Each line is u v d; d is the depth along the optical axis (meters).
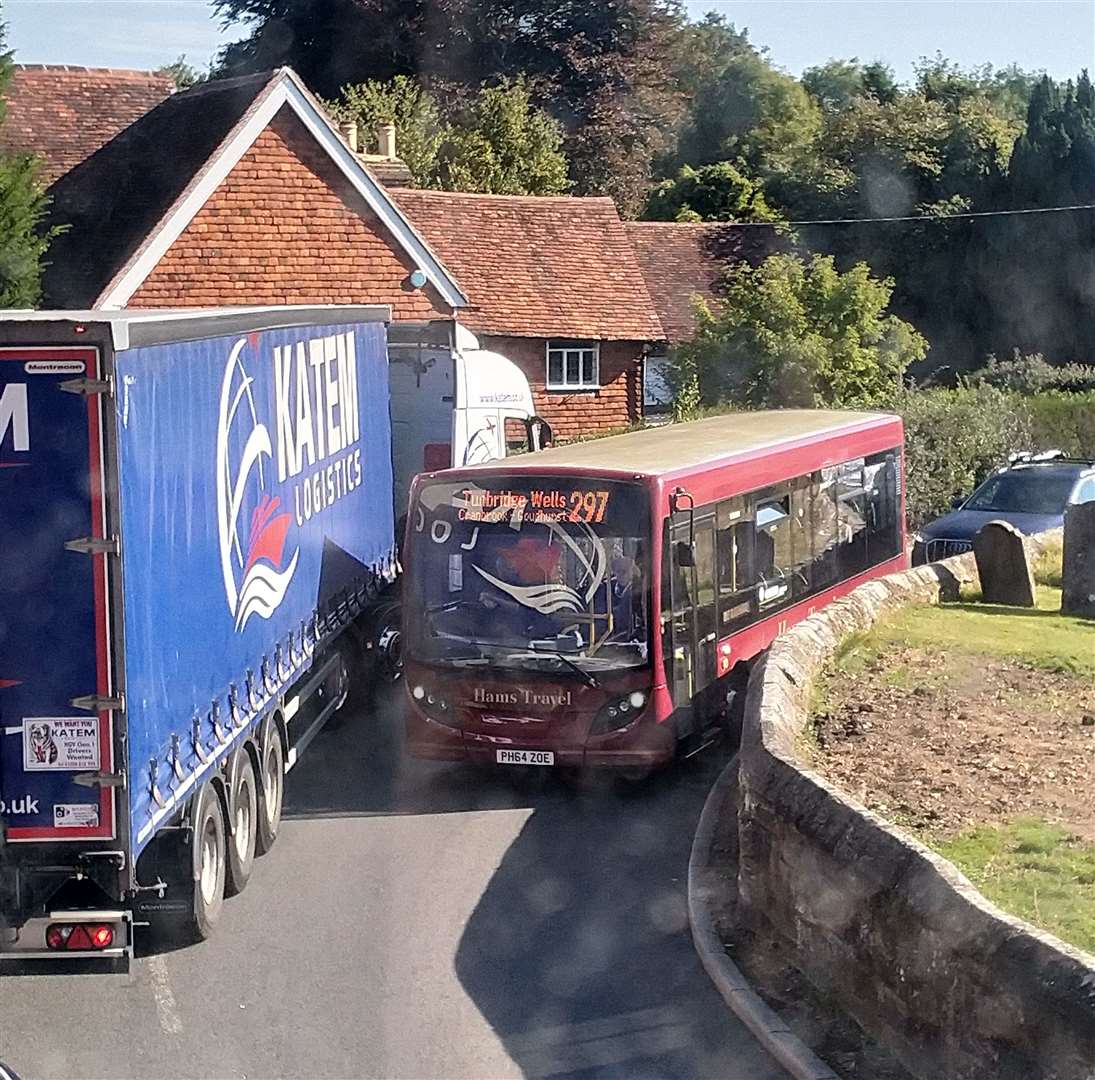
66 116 30.42
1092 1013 5.95
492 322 33.97
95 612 8.05
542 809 12.88
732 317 32.09
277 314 11.64
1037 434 33.03
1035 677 14.29
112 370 7.96
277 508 11.69
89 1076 7.82
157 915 9.34
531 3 57.78
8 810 8.12
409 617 13.31
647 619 12.80
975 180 51.53
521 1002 8.74
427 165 46.56
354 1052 8.09
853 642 15.57
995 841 9.58
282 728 12.16
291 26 57.16
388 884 10.89
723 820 12.20
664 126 60.88
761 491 15.10
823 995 8.35
